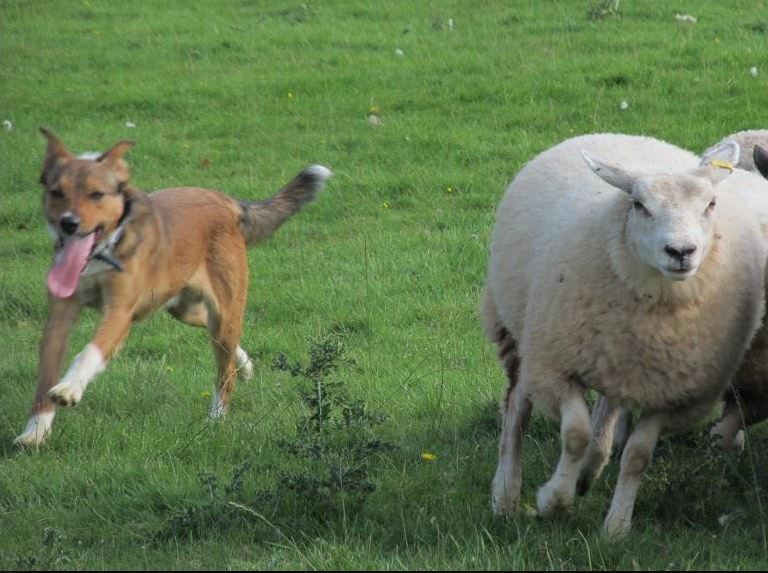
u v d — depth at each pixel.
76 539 9.62
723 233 9.49
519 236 10.37
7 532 9.66
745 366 10.51
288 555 8.89
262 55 28.69
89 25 32.16
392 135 23.14
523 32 28.64
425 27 29.86
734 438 10.85
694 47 26.11
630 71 24.88
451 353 14.39
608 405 10.12
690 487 9.69
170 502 10.15
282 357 10.76
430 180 21.00
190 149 23.16
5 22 32.72
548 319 9.51
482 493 10.31
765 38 26.70
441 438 11.58
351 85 25.98
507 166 21.31
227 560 8.87
